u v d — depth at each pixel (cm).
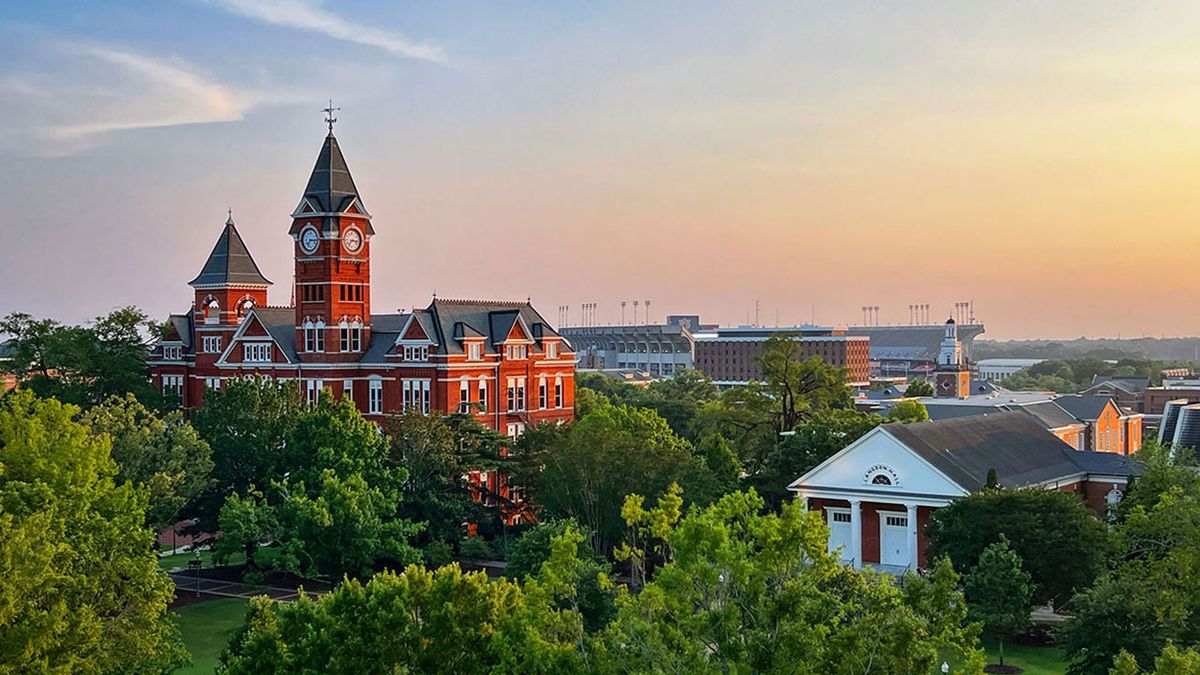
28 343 14538
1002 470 10181
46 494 6169
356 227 13800
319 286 13675
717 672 3941
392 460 10269
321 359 13700
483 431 11056
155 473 9125
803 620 3962
